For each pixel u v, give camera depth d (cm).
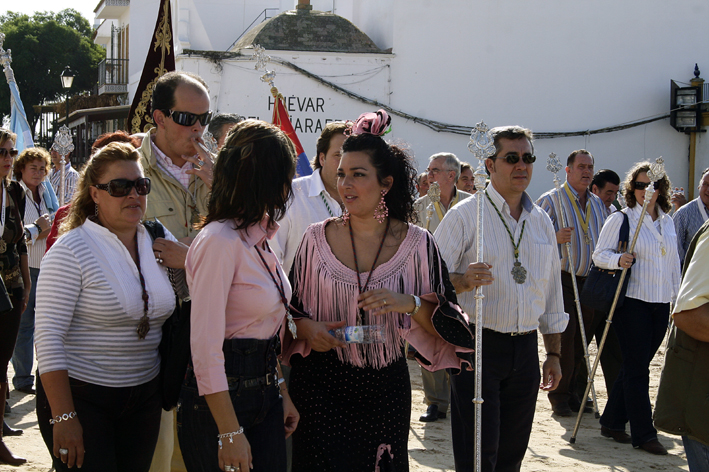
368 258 318
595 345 1006
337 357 312
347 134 373
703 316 321
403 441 316
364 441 310
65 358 290
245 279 276
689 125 2138
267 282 284
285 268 404
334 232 325
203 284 268
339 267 316
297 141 579
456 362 323
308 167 577
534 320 407
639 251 591
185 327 292
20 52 4091
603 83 2142
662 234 598
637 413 578
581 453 566
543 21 2109
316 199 410
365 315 312
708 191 707
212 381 263
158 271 326
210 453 273
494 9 2089
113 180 306
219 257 268
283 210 287
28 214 705
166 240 334
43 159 705
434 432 602
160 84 376
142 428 319
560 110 2130
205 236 271
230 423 263
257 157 275
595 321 706
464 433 390
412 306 303
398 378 318
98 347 303
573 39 2123
